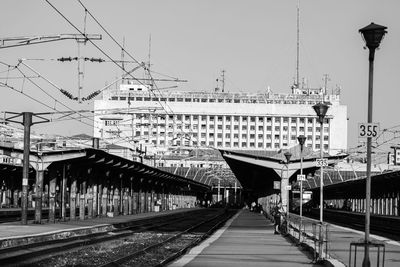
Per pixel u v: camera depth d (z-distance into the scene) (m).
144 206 81.94
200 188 139.00
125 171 62.47
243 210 126.56
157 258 24.81
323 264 21.55
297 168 54.94
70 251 26.11
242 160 56.38
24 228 35.28
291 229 36.78
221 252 26.80
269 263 22.11
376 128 16.83
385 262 21.92
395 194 61.03
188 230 43.94
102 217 56.94
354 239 34.94
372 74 16.86
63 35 26.52
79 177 50.50
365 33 16.75
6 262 20.06
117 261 21.62
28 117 37.72
